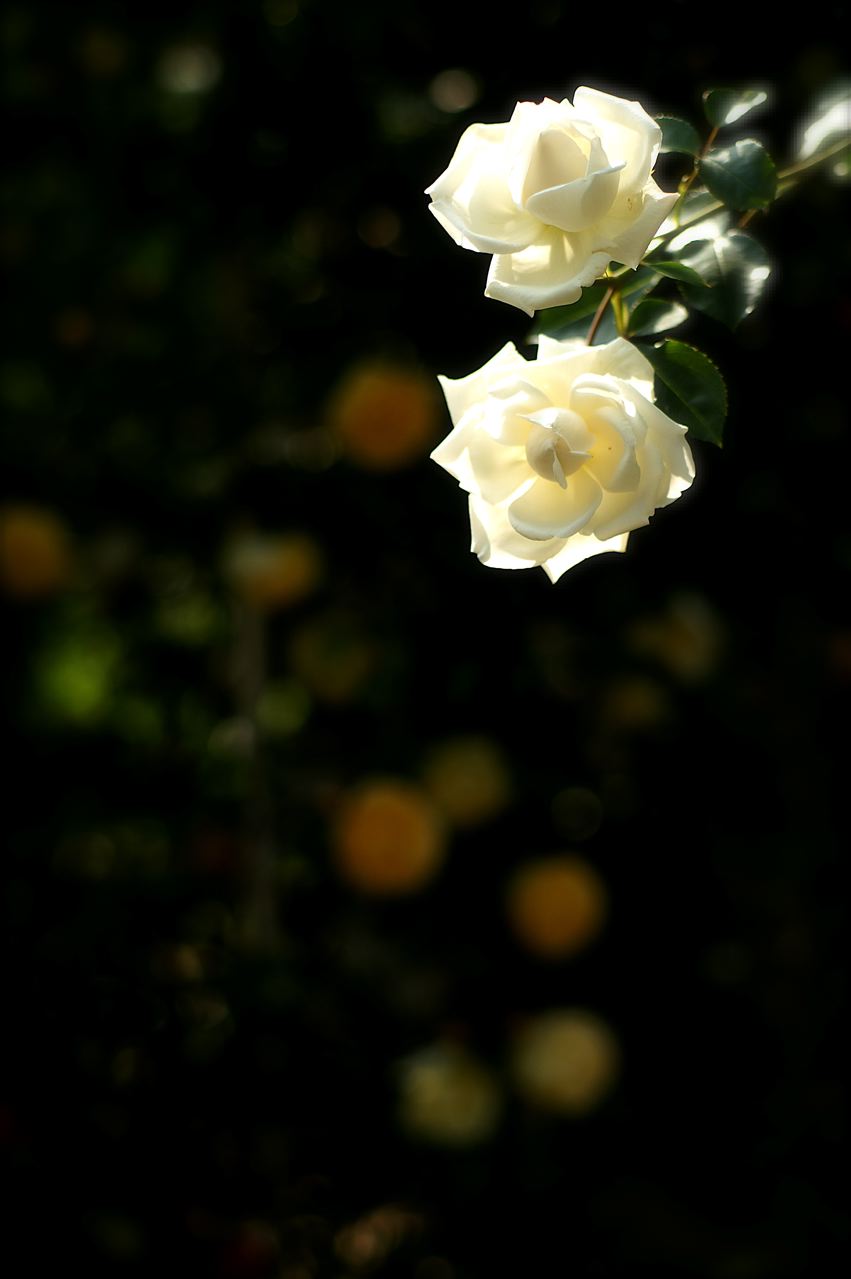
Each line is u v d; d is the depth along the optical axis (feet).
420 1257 8.27
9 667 10.15
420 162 8.29
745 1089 9.01
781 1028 8.99
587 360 5.40
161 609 9.91
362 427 8.36
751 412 8.19
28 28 9.40
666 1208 8.53
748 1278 8.11
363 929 8.90
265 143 8.70
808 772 9.12
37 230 9.52
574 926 8.58
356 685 9.07
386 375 8.40
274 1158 8.01
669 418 5.44
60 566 9.34
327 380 9.04
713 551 8.71
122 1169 7.77
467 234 5.41
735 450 8.36
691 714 9.04
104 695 10.51
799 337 7.89
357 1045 8.23
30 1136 7.75
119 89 9.37
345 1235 8.18
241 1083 7.93
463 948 9.00
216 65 8.70
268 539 9.06
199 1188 7.86
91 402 9.53
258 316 9.24
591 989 9.12
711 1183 8.82
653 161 5.38
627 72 7.44
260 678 9.25
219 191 9.01
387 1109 8.20
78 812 9.66
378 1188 8.20
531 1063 8.29
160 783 9.76
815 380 8.06
